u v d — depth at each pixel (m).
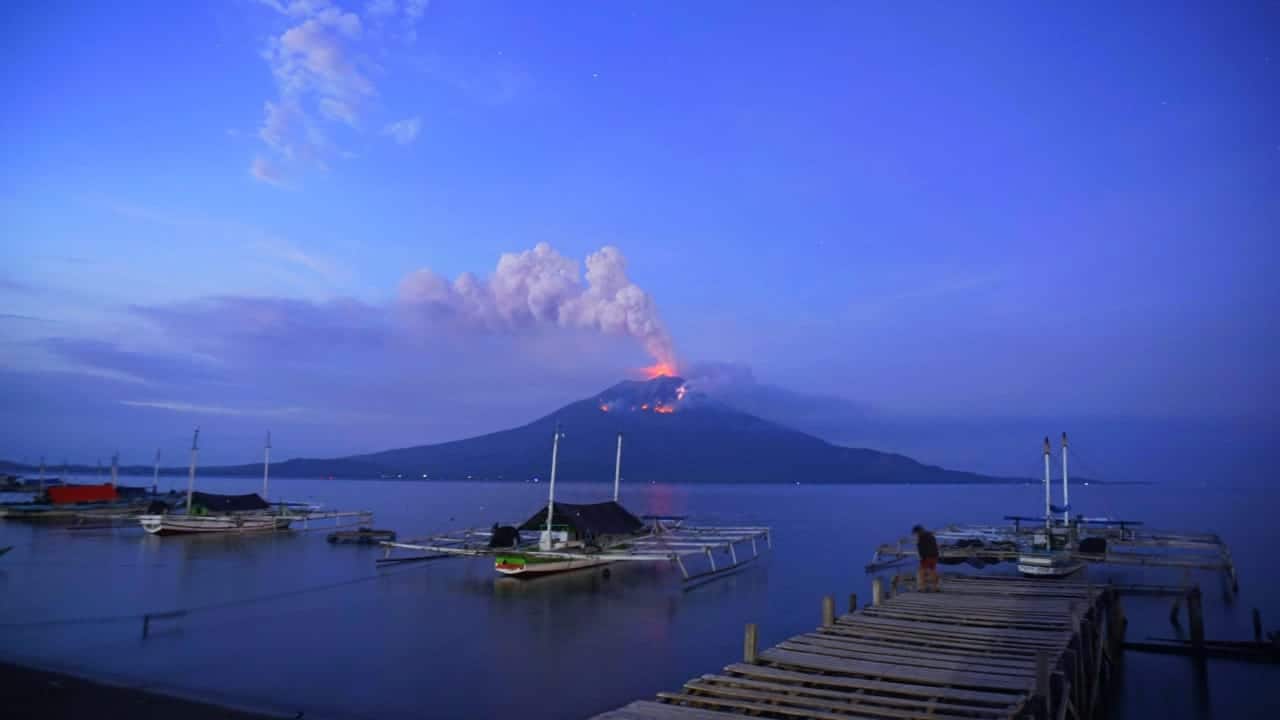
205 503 60.50
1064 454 45.94
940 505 159.38
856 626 16.81
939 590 22.59
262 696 18.12
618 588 36.12
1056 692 12.62
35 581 36.00
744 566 46.16
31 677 18.95
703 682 12.54
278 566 41.81
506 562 37.00
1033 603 19.94
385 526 73.62
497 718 16.88
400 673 20.47
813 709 11.20
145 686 18.75
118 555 45.53
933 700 11.59
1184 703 19.19
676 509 131.62
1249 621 30.11
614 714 10.82
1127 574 42.88
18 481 101.38
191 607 29.89
